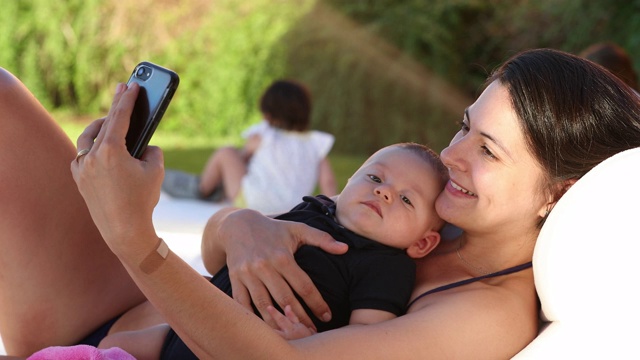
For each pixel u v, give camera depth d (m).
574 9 9.16
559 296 1.54
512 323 1.65
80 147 1.35
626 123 1.65
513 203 1.68
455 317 1.59
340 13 10.44
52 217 1.97
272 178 5.27
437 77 10.14
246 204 5.31
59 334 2.05
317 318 1.75
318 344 1.46
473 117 1.69
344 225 1.93
